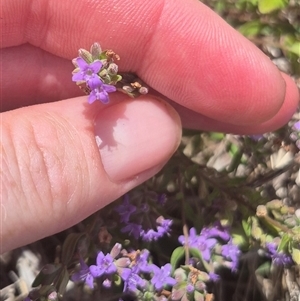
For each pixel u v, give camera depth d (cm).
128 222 5
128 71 5
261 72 5
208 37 5
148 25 5
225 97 5
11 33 5
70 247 5
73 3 5
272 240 5
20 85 5
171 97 5
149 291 5
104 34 5
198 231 5
